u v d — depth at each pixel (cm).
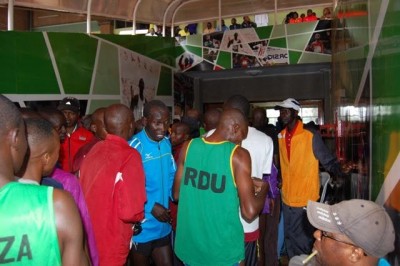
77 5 680
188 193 221
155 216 278
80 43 623
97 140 303
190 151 226
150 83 792
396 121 167
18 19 1059
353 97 330
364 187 263
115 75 692
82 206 182
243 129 226
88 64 636
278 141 402
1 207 106
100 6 713
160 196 283
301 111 1010
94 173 226
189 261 221
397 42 166
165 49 843
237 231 213
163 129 279
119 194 221
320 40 796
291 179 382
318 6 828
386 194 186
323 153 369
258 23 923
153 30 929
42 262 108
